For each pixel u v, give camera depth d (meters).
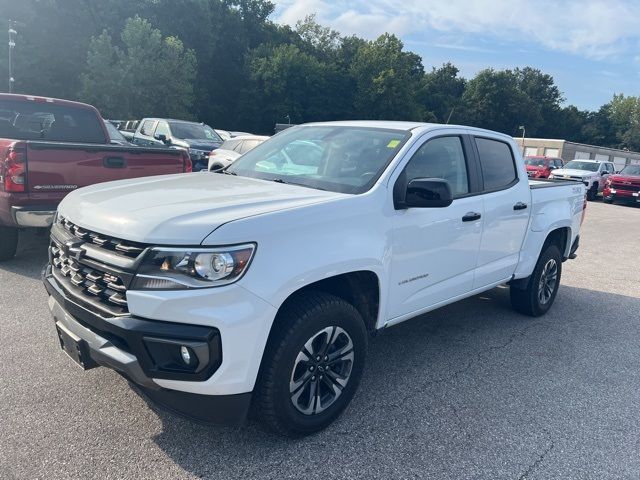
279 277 2.74
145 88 45.19
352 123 4.39
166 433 3.08
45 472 2.68
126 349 2.66
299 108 62.78
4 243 6.21
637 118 97.38
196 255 2.54
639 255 10.41
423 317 5.56
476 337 5.03
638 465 3.07
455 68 98.50
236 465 2.84
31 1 47.19
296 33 78.12
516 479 2.88
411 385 3.92
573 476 2.93
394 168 3.60
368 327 3.59
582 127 100.81
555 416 3.59
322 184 3.61
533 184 5.69
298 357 2.92
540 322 5.62
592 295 6.96
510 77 90.56
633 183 22.12
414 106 67.19
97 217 2.93
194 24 60.09
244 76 64.50
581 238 12.25
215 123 63.50
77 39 50.25
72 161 5.88
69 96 49.94
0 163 5.68
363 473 2.84
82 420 3.16
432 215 3.81
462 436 3.26
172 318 2.54
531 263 5.32
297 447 3.03
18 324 4.51
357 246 3.18
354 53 77.06
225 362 2.61
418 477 2.83
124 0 54.66
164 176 4.04
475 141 4.54
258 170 4.11
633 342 5.18
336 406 3.24
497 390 3.93
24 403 3.31
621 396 3.96
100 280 2.79
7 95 7.16
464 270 4.36
